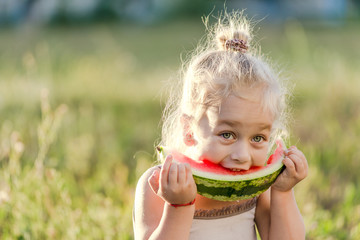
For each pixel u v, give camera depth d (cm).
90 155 730
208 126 313
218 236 336
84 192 603
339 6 2752
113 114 927
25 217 462
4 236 454
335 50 1622
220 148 309
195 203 335
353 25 2566
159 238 309
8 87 936
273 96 319
